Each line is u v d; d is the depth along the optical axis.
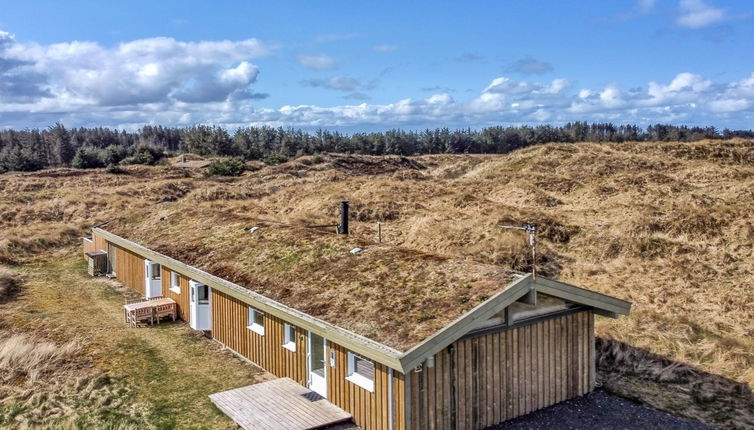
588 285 20.91
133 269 22.41
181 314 18.70
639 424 11.51
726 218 26.20
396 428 10.16
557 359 12.32
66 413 11.81
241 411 11.65
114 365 14.62
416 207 34.50
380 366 10.46
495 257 23.19
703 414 12.03
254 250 17.02
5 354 14.34
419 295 11.36
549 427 11.31
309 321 11.63
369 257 14.27
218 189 44.38
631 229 26.25
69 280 23.98
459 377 10.73
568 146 52.97
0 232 29.92
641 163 44.59
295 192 42.44
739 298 18.95
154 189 44.34
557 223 27.81
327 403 11.98
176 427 11.28
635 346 15.55
